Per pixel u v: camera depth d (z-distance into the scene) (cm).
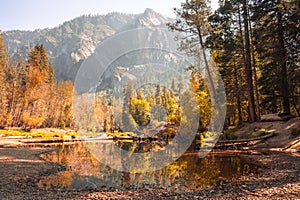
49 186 519
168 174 616
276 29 1338
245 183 527
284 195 433
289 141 991
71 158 868
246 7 1506
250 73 1519
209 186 511
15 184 531
